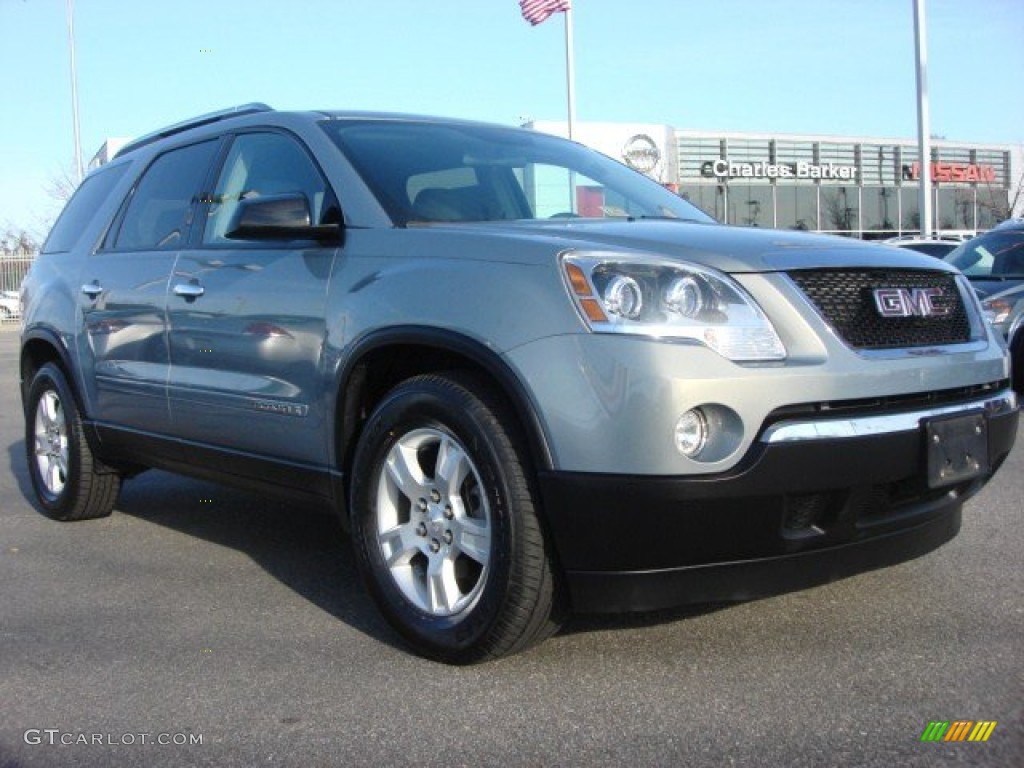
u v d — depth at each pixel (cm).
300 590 435
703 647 352
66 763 286
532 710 309
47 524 571
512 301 322
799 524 318
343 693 326
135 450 512
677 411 295
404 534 357
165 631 389
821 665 334
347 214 396
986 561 439
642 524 300
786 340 315
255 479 434
